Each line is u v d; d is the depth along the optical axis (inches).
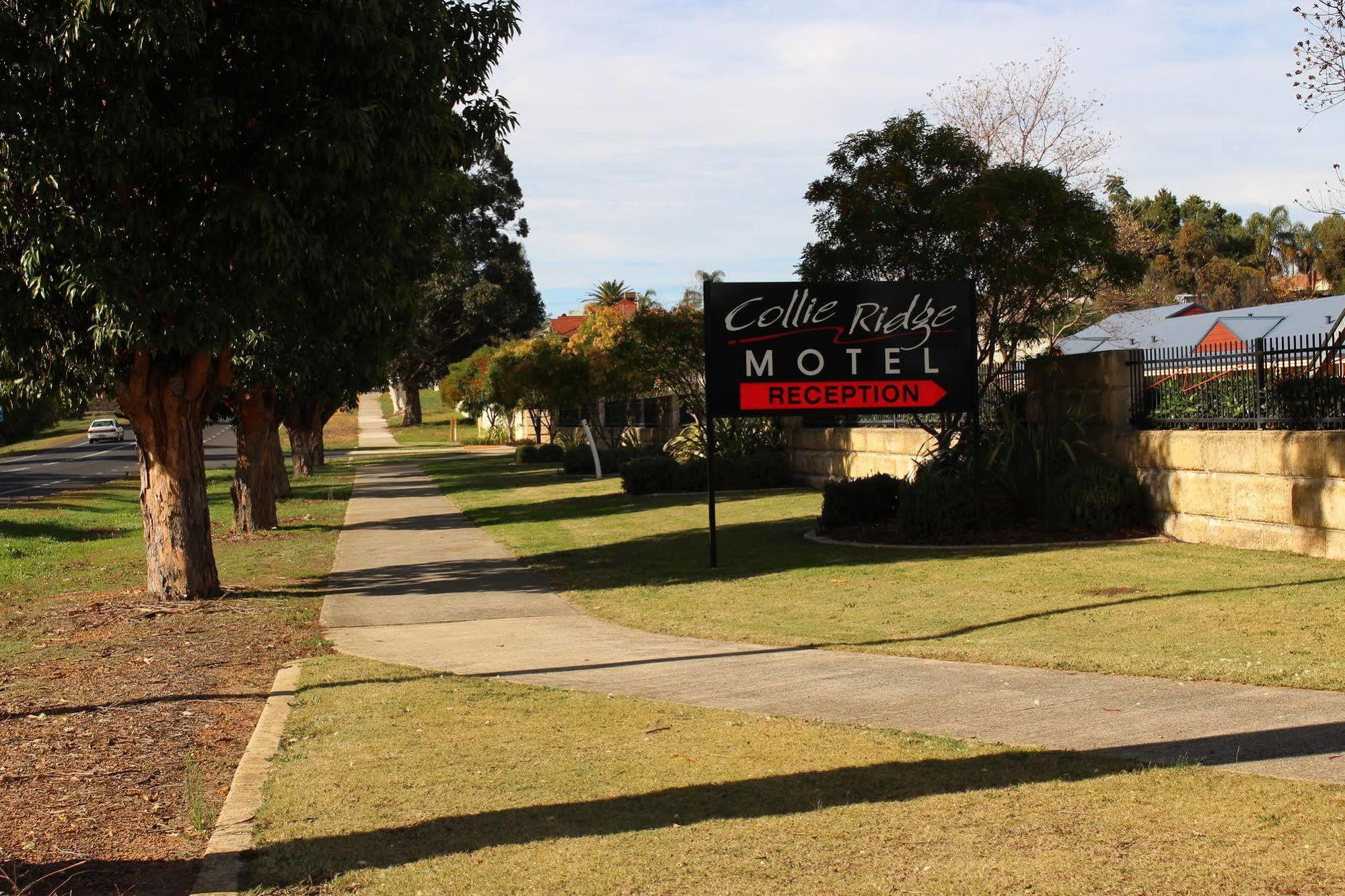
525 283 2578.7
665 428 1457.9
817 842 172.9
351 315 469.1
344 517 916.6
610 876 163.0
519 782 209.0
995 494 570.9
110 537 871.7
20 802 209.8
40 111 382.0
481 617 417.1
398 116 436.1
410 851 176.7
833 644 333.1
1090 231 598.9
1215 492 494.3
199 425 484.1
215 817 198.2
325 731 253.1
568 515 834.8
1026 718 241.0
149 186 415.2
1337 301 1472.7
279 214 398.9
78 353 432.5
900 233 632.4
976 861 162.4
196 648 364.8
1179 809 179.2
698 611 406.9
